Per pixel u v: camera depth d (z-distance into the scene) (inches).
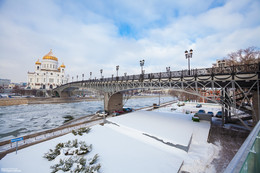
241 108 687.1
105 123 755.4
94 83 1512.1
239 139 541.6
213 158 414.3
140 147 419.8
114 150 394.9
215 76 587.5
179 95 3137.3
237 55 1325.0
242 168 47.8
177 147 458.3
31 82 3713.1
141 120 743.7
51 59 4106.8
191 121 737.0
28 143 592.4
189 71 685.3
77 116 1390.3
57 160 329.4
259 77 476.1
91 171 279.0
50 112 1595.7
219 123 747.4
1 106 1898.4
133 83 984.3
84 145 395.5
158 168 315.3
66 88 2559.1
